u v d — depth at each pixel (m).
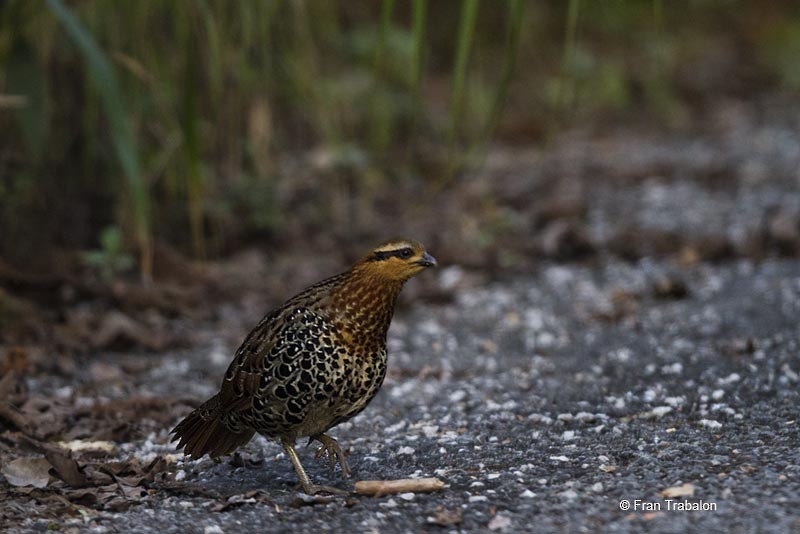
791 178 17.75
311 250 14.10
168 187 13.12
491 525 6.54
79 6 12.02
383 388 9.77
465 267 13.58
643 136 21.61
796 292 11.65
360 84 16.98
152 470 7.68
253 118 14.27
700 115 23.25
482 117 19.06
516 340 11.04
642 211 16.05
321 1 15.10
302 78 14.23
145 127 13.00
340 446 8.34
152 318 11.61
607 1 19.48
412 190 16.67
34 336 10.80
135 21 11.82
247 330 11.55
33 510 7.08
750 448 7.62
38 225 12.21
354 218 15.17
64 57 12.54
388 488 7.14
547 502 6.86
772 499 6.63
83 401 9.48
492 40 22.08
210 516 6.94
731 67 26.27
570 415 8.67
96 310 11.59
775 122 22.50
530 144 20.53
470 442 8.21
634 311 11.65
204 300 12.26
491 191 16.61
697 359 9.80
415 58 9.31
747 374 9.30
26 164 11.95
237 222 14.02
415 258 6.93
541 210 15.52
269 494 7.28
